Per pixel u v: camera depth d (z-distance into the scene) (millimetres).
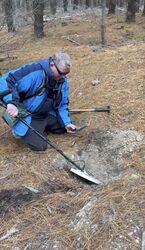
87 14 18625
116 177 3658
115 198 3258
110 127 4539
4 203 3477
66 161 4004
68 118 4523
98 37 10023
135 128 4453
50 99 4340
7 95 4078
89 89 5664
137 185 3408
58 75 4137
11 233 3146
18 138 4590
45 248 2953
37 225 3188
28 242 3037
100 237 2916
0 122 5113
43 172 3873
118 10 21047
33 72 4129
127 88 5438
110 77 5934
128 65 6309
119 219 3025
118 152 4078
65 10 24078
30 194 3568
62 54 4094
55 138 4480
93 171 3918
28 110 4355
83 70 6465
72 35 10758
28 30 11453
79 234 2994
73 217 3201
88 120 4777
